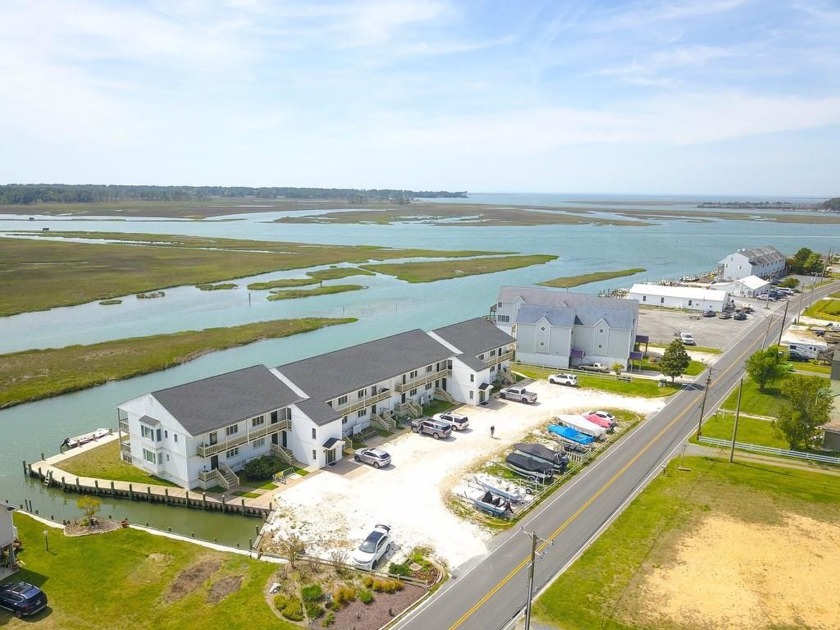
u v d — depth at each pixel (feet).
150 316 418.10
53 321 400.26
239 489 178.09
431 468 192.85
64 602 126.52
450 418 226.99
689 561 144.15
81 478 184.14
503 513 164.25
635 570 140.15
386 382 230.27
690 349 343.87
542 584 134.21
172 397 182.50
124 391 272.92
